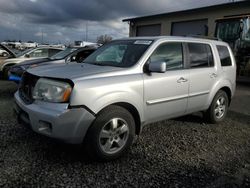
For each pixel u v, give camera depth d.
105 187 3.25
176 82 4.74
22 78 4.36
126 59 4.57
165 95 4.58
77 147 4.29
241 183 3.46
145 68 4.38
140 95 4.20
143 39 4.92
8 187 3.14
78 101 3.55
